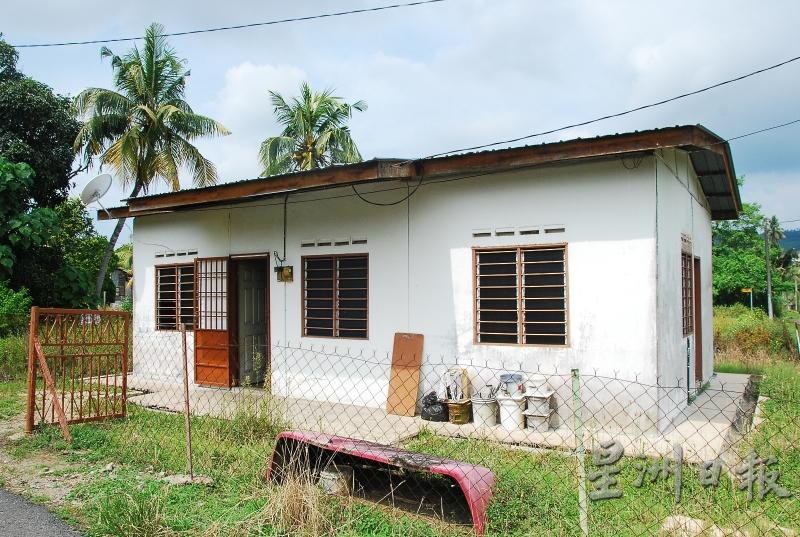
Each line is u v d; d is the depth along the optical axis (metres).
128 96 19.28
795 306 47.28
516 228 7.33
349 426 7.10
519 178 7.33
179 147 19.62
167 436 6.34
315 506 3.97
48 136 16.59
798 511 4.15
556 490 4.53
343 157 22.70
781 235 36.47
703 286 10.07
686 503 4.33
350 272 8.74
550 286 7.12
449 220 7.83
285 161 22.70
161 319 11.30
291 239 9.30
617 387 6.64
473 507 3.81
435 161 7.23
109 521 3.86
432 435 6.67
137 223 11.73
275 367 9.38
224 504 4.37
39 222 13.94
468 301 7.64
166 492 4.50
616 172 6.74
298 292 9.20
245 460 5.37
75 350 8.63
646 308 6.52
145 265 11.54
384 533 3.91
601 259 6.80
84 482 4.93
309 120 22.72
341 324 8.79
